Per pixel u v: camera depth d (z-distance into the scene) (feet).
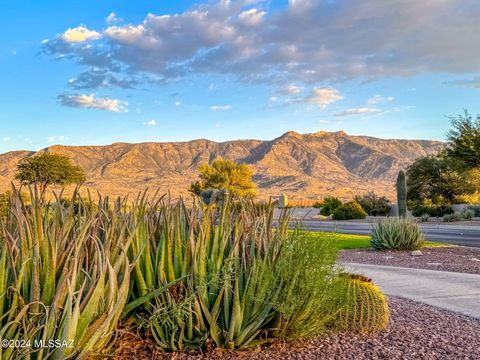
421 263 44.80
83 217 15.64
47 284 11.96
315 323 17.20
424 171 157.17
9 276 12.21
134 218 16.01
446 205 136.15
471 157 100.94
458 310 24.53
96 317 12.21
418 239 55.62
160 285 15.26
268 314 16.40
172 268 15.49
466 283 32.86
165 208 17.01
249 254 16.75
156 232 16.93
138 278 15.23
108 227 15.65
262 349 16.26
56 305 11.34
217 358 15.17
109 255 13.91
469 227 99.71
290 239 17.37
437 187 158.30
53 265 12.07
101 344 12.91
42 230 12.79
